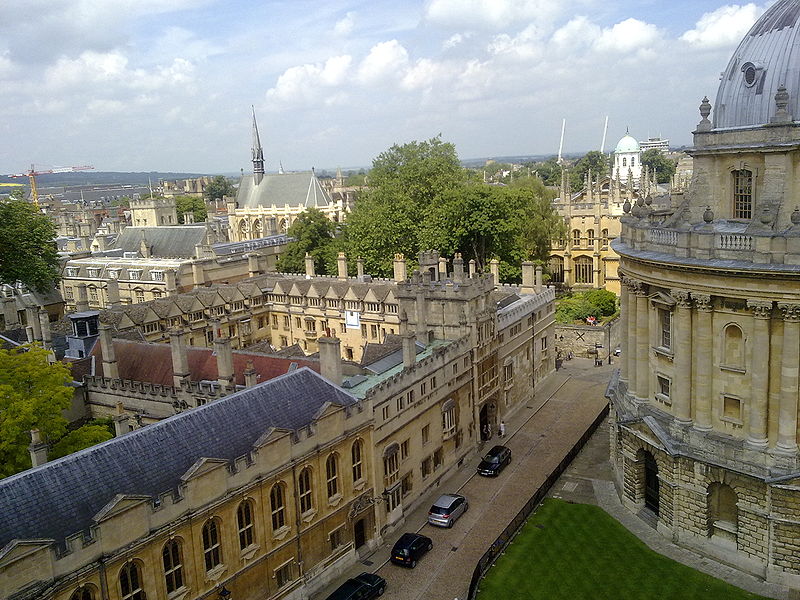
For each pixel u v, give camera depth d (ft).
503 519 218.59
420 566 193.77
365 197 477.77
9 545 116.16
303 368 199.52
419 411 228.84
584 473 247.91
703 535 189.88
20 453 174.91
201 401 221.05
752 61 194.90
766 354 172.96
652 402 209.97
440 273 337.11
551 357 364.79
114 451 148.77
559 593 177.37
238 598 160.45
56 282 419.74
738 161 196.95
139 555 137.80
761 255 168.76
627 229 218.38
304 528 178.19
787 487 168.35
